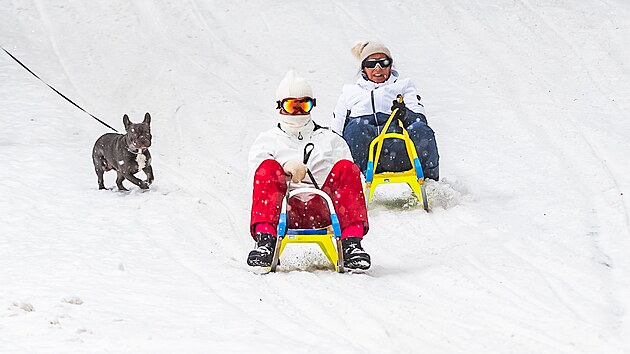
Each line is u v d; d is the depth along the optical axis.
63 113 23.30
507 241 13.24
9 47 29.33
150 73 27.83
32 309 10.06
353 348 8.80
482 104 23.72
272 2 34.84
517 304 10.36
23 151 19.78
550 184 16.83
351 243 11.88
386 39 30.77
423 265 12.23
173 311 10.11
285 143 12.92
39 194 16.58
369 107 16.56
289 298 10.76
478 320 9.87
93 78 27.17
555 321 9.72
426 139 16.20
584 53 28.50
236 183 18.16
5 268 12.05
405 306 10.34
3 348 8.66
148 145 16.70
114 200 16.30
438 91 25.23
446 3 34.44
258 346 8.78
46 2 33.91
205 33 32.00
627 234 13.34
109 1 34.38
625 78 25.88
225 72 28.14
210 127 22.97
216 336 9.12
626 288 10.88
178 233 14.13
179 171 19.17
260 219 12.05
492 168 18.22
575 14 32.78
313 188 12.32
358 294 10.85
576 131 20.67
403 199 16.47
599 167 17.75
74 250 13.03
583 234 13.45
